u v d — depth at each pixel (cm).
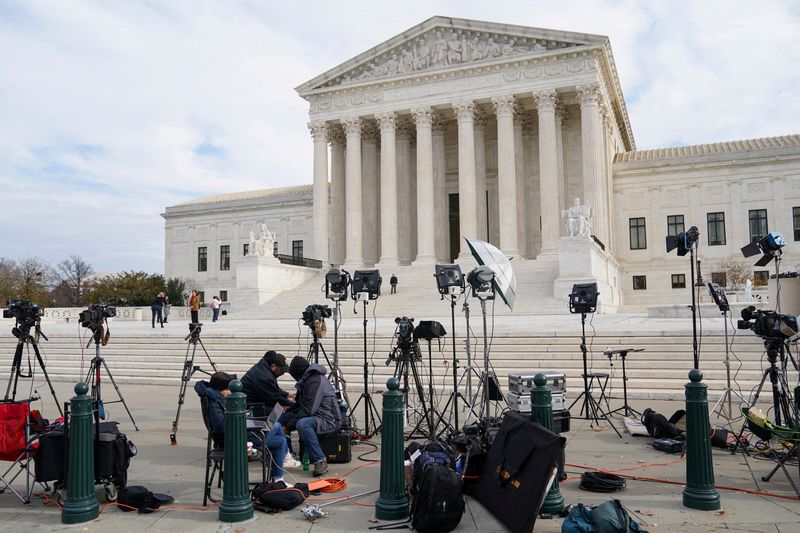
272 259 4366
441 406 1516
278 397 1023
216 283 7206
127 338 2511
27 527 725
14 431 813
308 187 7562
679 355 1761
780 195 4947
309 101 5244
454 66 4753
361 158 5300
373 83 4984
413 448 845
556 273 3938
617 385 1652
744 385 1555
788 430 831
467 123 4744
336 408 987
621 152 6112
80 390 761
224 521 731
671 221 5209
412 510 700
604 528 624
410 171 5409
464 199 4697
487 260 1148
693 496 744
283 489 786
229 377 915
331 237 5431
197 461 1025
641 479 871
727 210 5075
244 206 7119
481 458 809
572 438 1134
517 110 4884
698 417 752
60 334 2788
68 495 747
